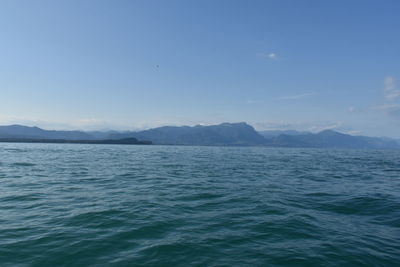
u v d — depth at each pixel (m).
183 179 25.31
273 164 46.22
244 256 8.55
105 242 9.41
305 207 14.91
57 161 44.47
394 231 11.21
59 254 8.41
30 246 8.95
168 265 7.85
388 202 16.22
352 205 15.48
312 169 37.69
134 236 10.03
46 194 17.44
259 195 18.02
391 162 58.28
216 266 7.85
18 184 21.19
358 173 33.50
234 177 27.28
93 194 17.64
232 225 11.54
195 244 9.38
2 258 8.05
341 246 9.48
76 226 11.04
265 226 11.46
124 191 18.84
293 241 9.87
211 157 67.88
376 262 8.36
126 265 7.77
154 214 12.95
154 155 73.81
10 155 57.81
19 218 12.06
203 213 13.36
